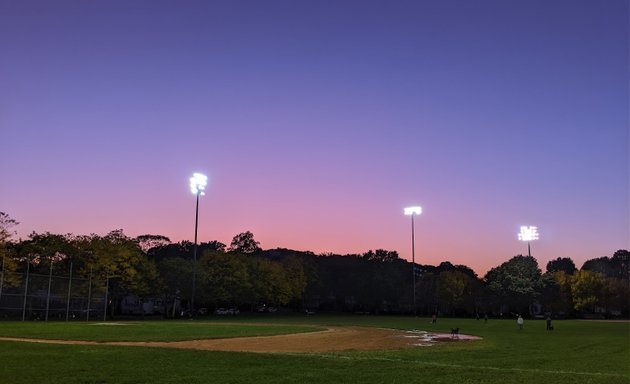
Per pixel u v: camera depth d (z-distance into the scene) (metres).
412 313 135.12
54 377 15.91
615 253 199.88
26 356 21.00
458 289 126.12
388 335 44.81
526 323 78.38
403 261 168.25
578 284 124.81
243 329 48.31
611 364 23.95
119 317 81.12
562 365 23.06
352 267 147.38
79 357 21.02
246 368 18.58
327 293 143.38
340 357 22.97
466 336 44.31
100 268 75.62
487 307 128.00
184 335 38.53
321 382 15.98
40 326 45.66
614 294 125.19
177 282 91.31
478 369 19.59
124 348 25.28
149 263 86.12
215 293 97.50
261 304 139.00
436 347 32.59
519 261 129.50
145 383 15.30
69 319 65.50
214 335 39.56
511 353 28.48
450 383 16.28
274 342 35.34
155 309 118.06
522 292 123.56
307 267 131.88
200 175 80.00
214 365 19.22
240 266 102.12
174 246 152.00
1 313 58.12
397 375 17.56
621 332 52.66
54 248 74.81
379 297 139.50
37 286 62.09
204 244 167.62
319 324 64.25
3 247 64.12
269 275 112.56
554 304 125.06
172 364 19.30
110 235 80.88
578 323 81.38
